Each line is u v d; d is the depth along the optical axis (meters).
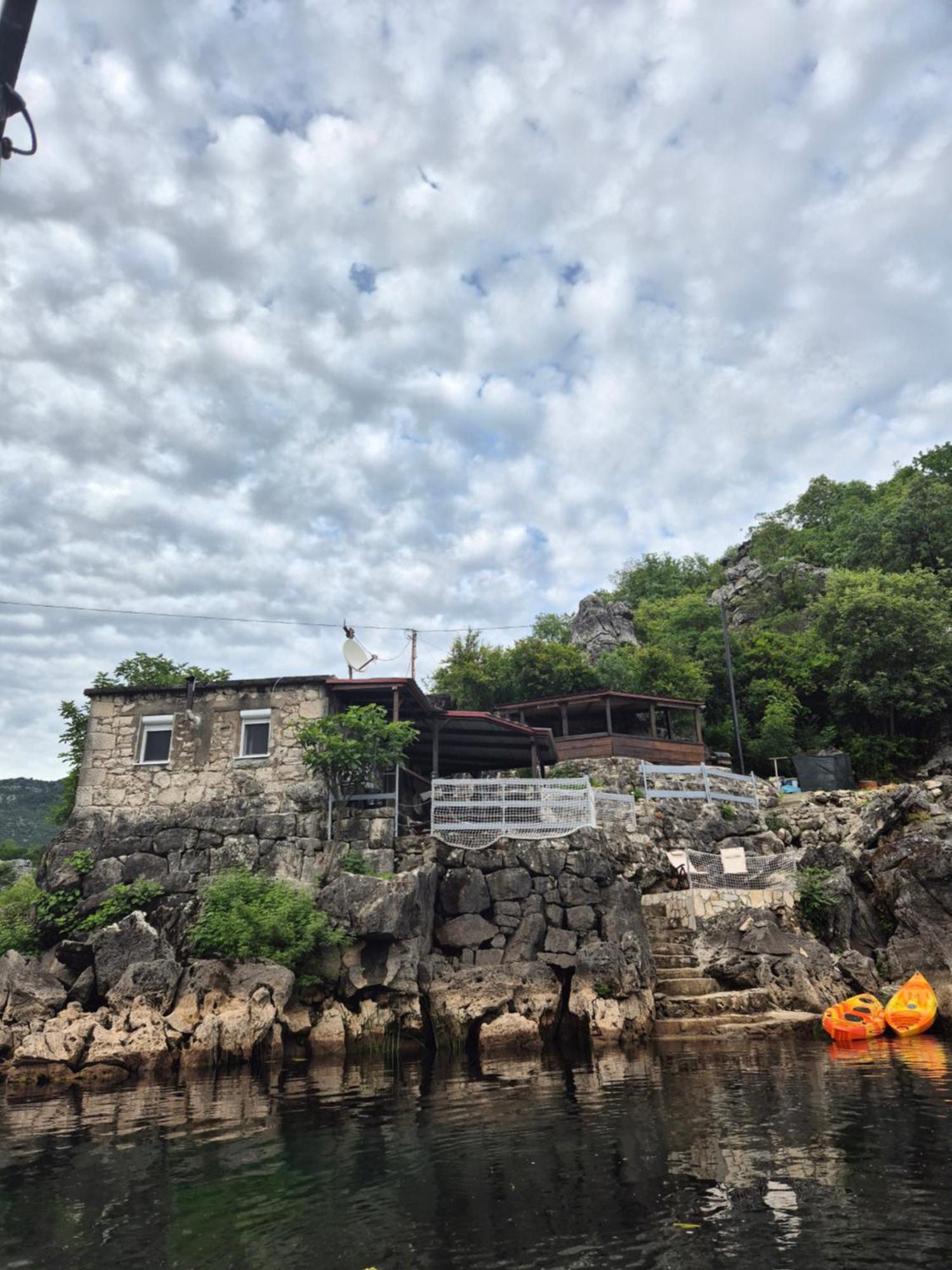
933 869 22.25
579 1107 10.68
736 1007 18.91
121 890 18.94
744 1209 6.62
